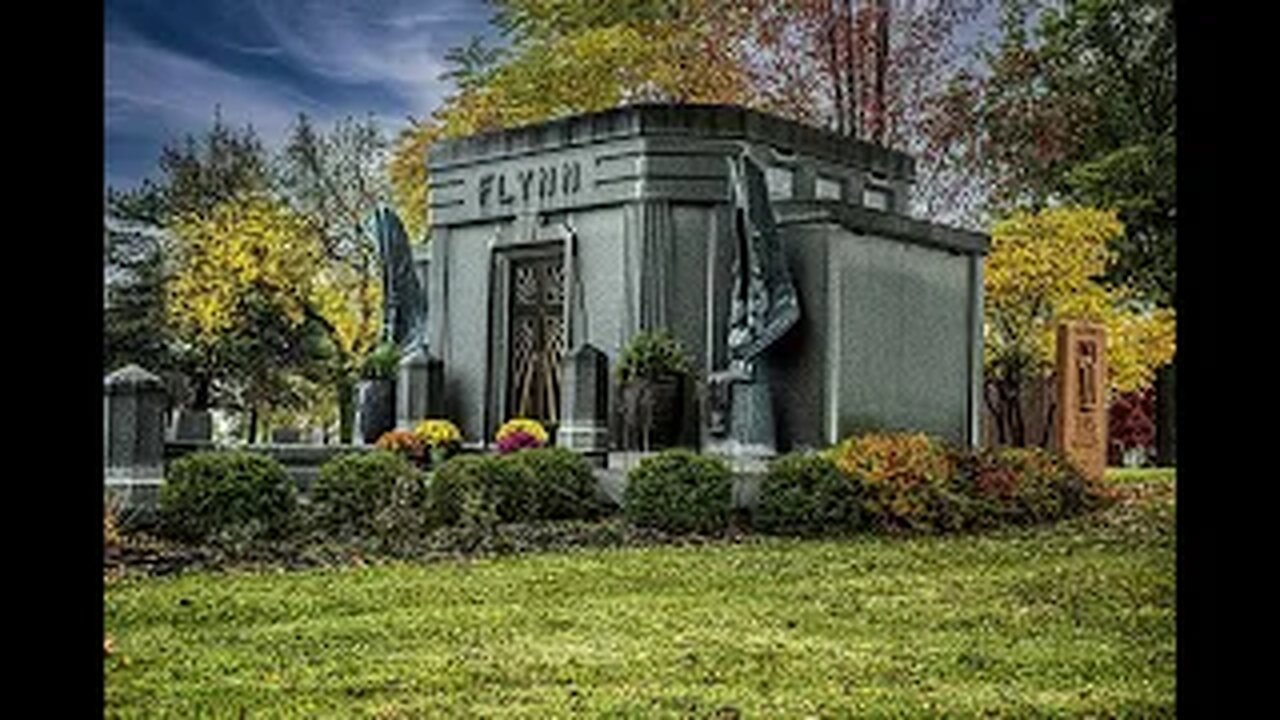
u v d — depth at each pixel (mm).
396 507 13648
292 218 35688
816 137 20984
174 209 38531
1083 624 8945
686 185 19562
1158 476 24562
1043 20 35312
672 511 14836
